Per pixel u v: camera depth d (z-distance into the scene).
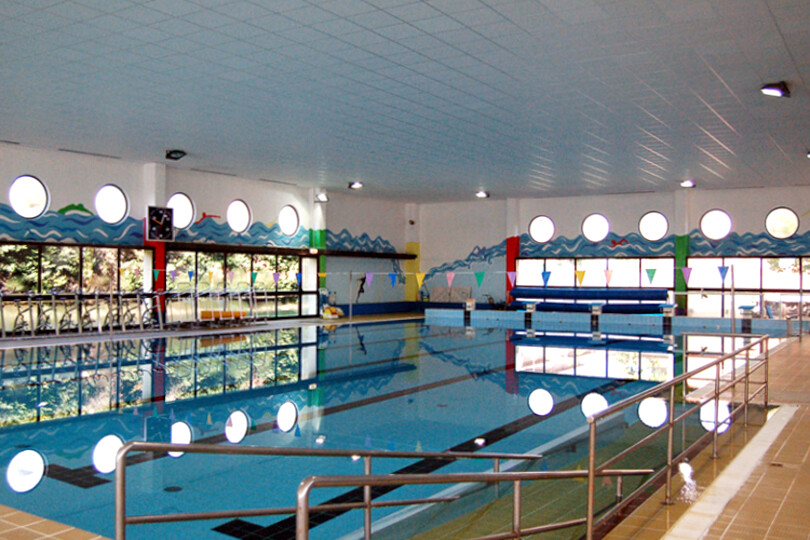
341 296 18.50
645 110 8.96
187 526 3.75
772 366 8.55
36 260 12.02
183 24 5.98
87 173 12.70
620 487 4.16
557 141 11.05
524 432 5.82
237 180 15.53
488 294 19.62
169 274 14.23
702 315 16.67
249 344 11.52
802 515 3.22
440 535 3.71
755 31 6.03
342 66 7.18
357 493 4.42
